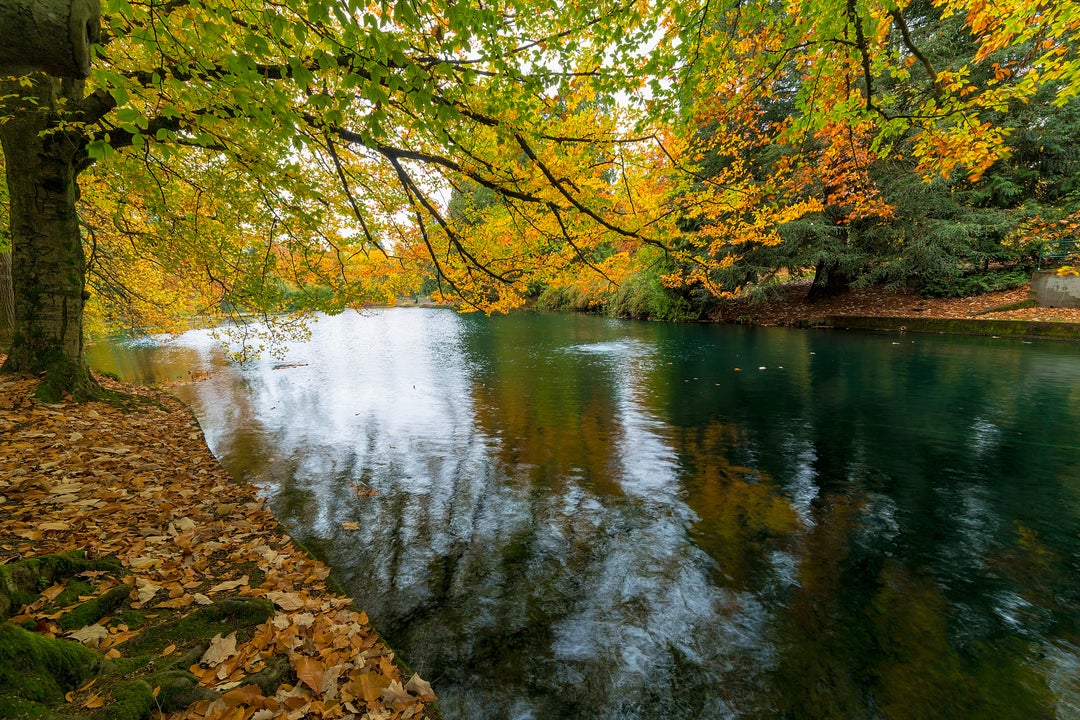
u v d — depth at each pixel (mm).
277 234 6586
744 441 7301
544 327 24562
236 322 9695
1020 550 4273
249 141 4551
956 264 16031
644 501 5363
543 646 3160
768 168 17047
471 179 5770
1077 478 5637
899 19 4676
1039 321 13805
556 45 4398
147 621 2348
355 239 6637
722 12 5012
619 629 3334
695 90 5344
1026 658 3055
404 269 7895
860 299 20234
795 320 20156
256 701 1836
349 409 9586
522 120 4652
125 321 14578
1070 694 2781
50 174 5598
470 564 4113
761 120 17266
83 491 3730
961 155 5242
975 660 3047
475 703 2707
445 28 4184
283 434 7902
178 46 2771
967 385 9656
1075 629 3293
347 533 4609
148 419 6672
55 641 1854
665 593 3732
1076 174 14586
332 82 4500
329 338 21938
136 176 5527
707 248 18641
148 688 1736
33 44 1907
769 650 3158
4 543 2756
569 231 6547
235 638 2271
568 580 3893
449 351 17328
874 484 5676
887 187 15742
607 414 8977
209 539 3553
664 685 2875
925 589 3754
